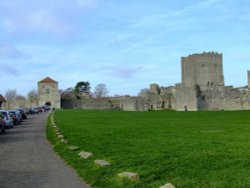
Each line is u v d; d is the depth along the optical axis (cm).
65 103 15425
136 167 1245
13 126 4100
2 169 1348
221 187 950
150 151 1608
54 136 2653
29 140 2483
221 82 11850
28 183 1109
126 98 10750
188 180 1034
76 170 1298
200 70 11688
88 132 2741
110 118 4978
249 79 10238
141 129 2883
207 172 1126
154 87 11825
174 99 10438
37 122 4916
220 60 11888
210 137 2144
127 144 1897
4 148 2027
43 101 15662
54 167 1376
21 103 15800
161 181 1040
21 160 1564
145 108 10519
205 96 8838
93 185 1055
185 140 2011
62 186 1062
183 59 12075
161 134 2411
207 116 4975
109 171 1208
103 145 1895
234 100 8688
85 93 18250
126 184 1030
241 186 953
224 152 1515
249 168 1169
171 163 1295
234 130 2623
